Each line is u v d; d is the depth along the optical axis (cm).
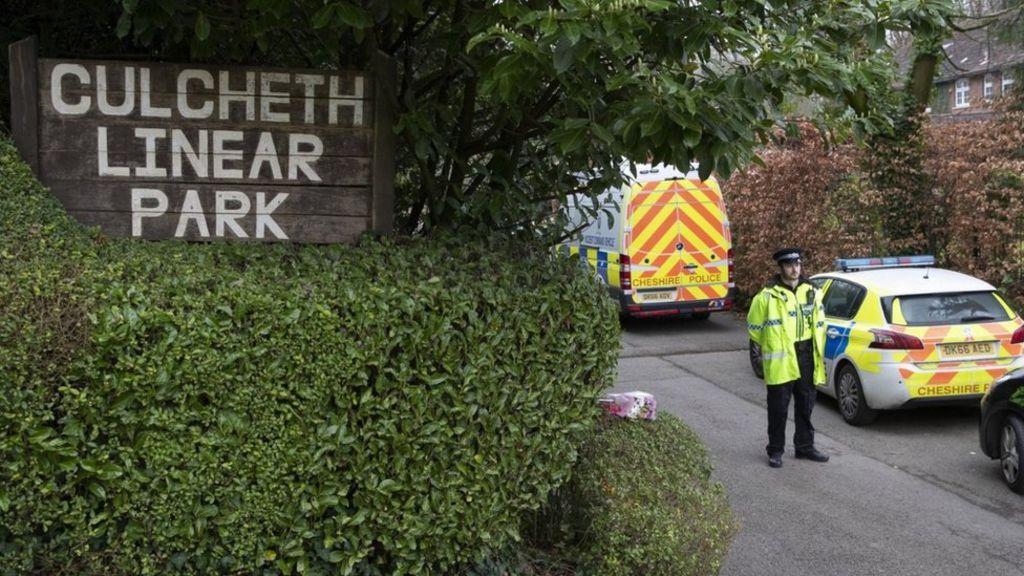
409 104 440
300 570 354
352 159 429
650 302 1545
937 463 819
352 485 364
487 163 509
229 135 417
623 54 357
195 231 416
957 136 1284
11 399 306
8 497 314
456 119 514
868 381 925
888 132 518
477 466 378
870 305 948
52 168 403
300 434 344
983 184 1238
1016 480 727
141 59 486
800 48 371
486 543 394
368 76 428
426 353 362
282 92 421
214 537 344
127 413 321
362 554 362
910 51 1384
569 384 405
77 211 406
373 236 428
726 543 455
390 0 393
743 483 759
